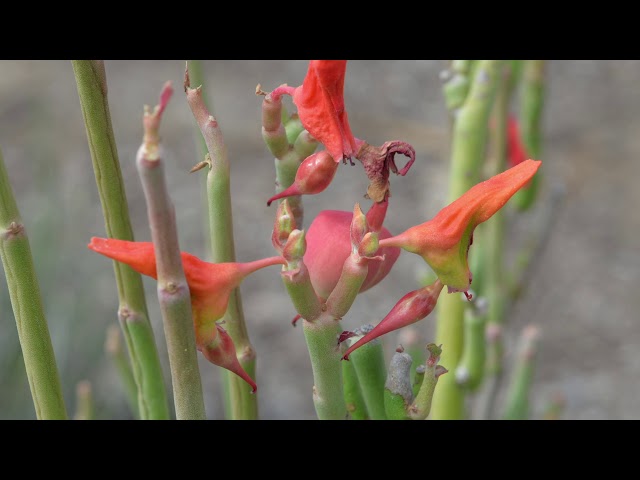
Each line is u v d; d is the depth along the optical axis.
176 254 0.12
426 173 0.80
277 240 0.14
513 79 0.29
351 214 0.16
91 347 0.56
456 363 0.25
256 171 0.82
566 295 0.71
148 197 0.12
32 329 0.16
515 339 0.57
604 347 0.66
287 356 0.65
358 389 0.18
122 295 0.19
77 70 0.16
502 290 0.31
